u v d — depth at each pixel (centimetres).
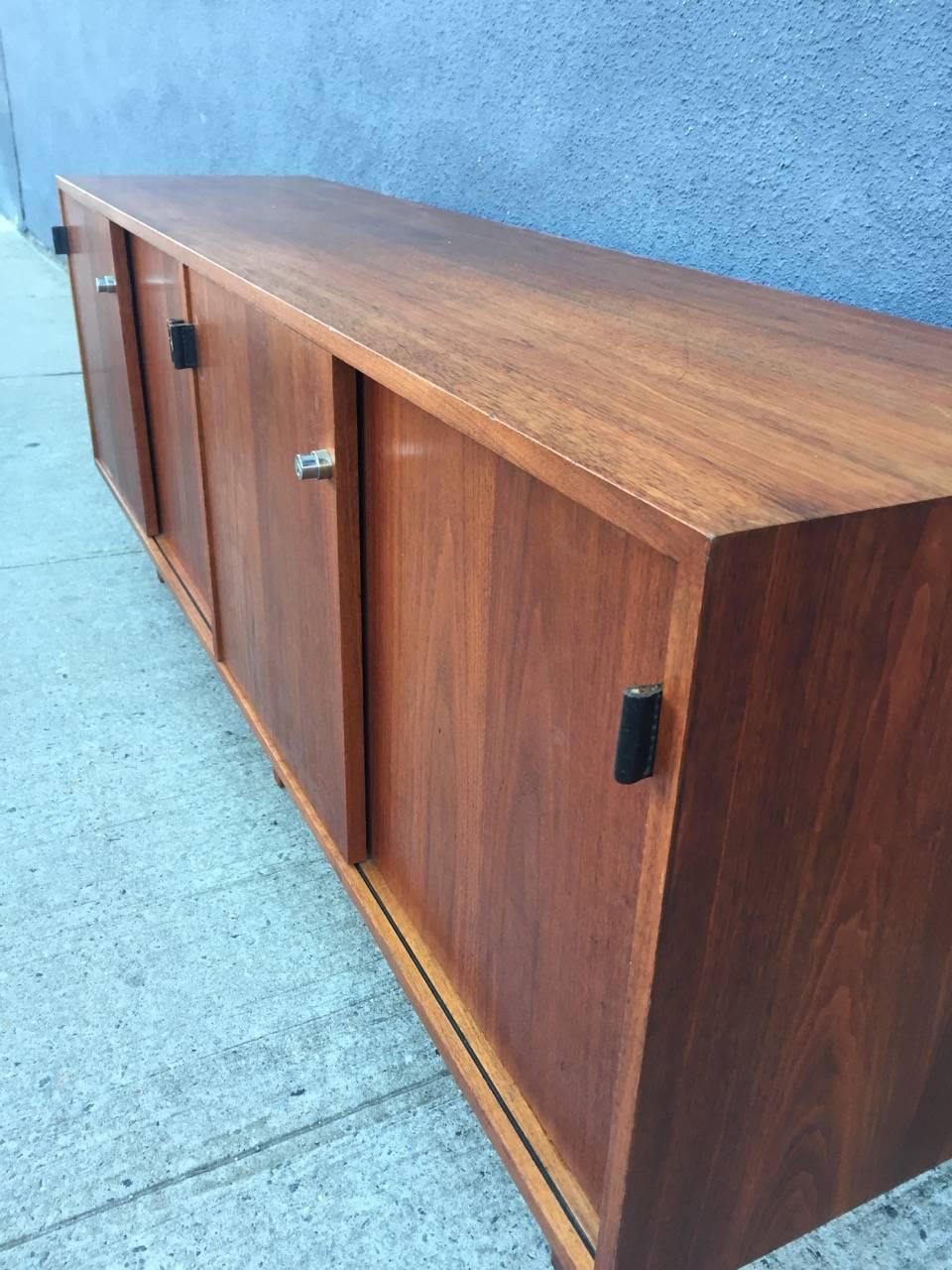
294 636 130
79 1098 115
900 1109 92
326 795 129
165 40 326
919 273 106
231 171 293
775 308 109
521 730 84
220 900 144
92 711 187
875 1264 101
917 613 63
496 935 96
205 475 157
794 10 112
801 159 116
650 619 65
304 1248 101
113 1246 101
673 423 69
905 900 78
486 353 86
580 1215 87
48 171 590
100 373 224
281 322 109
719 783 62
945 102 99
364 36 201
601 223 149
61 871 148
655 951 67
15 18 578
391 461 98
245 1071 119
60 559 246
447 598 92
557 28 148
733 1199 86
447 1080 119
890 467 63
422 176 192
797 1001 77
